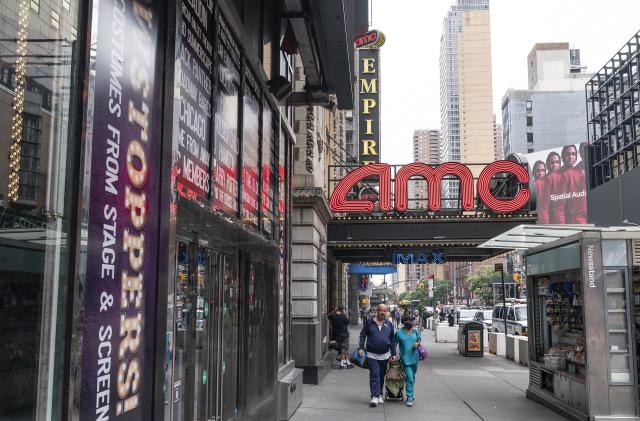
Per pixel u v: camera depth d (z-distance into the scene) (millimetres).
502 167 17875
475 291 107875
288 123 10547
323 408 10195
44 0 2736
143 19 3904
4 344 2443
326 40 7633
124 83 3584
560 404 9875
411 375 10711
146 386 3873
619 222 41750
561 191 72125
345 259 25875
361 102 31578
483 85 177125
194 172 5039
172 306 4137
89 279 3107
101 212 3260
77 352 2881
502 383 13750
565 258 9688
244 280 7566
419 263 21750
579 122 118500
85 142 2986
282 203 10320
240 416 7312
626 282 8883
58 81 2836
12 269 2494
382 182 18156
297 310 13492
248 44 7039
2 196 2426
